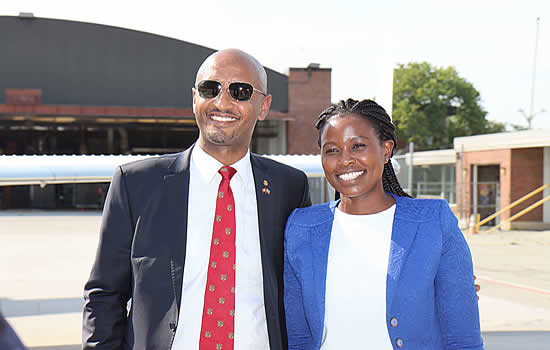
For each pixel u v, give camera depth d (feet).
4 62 71.41
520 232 46.85
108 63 74.38
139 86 75.41
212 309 5.69
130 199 5.92
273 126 80.18
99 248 5.90
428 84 115.75
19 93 71.51
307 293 5.28
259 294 6.00
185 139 91.81
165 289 5.65
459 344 4.96
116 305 5.91
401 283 4.90
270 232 6.15
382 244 5.12
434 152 62.03
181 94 76.69
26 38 71.92
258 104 6.14
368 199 5.32
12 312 20.45
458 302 4.95
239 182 6.23
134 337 5.66
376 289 4.98
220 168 6.08
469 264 5.07
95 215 73.56
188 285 5.76
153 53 75.61
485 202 54.19
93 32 73.72
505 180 49.93
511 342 16.78
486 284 26.35
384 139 5.39
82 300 22.70
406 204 5.31
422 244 4.97
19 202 85.51
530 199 49.08
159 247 5.74
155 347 5.55
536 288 25.22
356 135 5.13
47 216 71.56
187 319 5.68
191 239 5.87
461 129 118.42
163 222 5.82
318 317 5.15
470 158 54.39
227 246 5.90
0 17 71.05
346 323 5.00
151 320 5.60
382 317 4.93
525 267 31.09
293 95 77.77
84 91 73.82
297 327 5.65
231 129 5.90
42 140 86.63
